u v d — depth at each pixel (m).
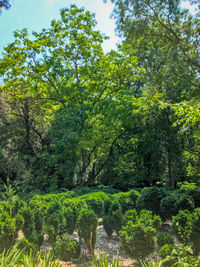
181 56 11.80
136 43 15.23
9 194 8.41
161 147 19.11
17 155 19.94
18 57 17.83
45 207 7.73
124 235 5.76
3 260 3.32
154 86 13.48
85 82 21.16
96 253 6.59
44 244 7.68
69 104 18.88
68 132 16.84
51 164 18.81
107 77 19.95
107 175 23.28
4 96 19.22
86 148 19.20
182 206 9.07
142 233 5.52
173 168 20.50
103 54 19.42
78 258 5.77
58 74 19.09
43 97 20.62
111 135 20.52
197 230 5.51
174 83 14.24
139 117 20.25
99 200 9.90
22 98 19.20
